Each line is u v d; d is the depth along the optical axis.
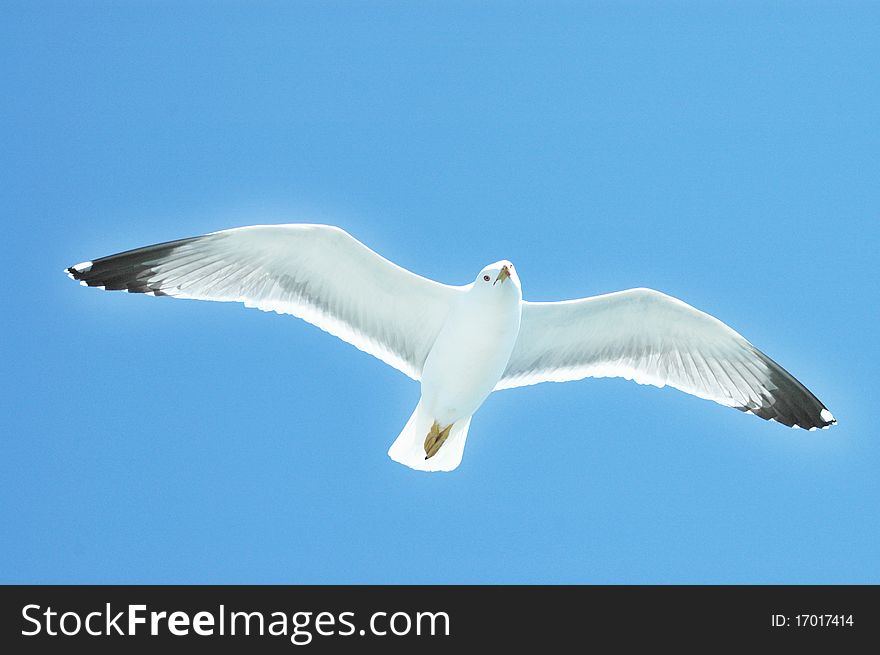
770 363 8.02
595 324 8.04
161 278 7.55
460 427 7.86
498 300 7.22
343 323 7.75
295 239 7.45
